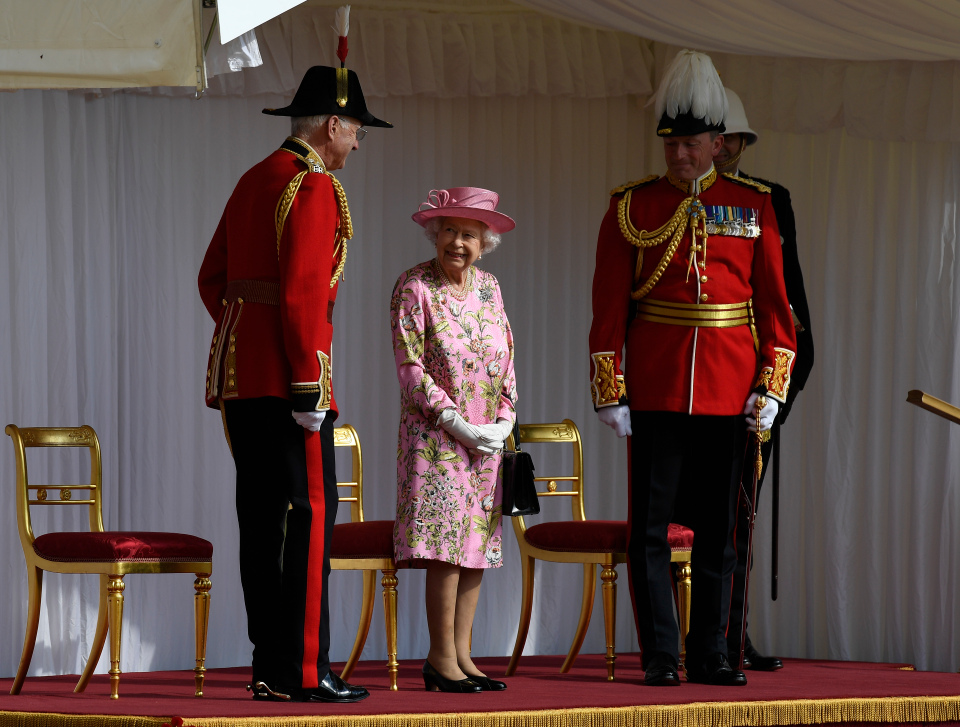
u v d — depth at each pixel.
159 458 20.69
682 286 13.79
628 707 11.66
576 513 18.44
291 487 11.95
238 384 11.94
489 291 14.62
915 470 19.86
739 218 13.91
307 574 11.94
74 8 11.98
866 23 16.80
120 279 20.64
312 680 11.96
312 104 12.40
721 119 13.89
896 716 12.28
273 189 11.98
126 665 20.16
